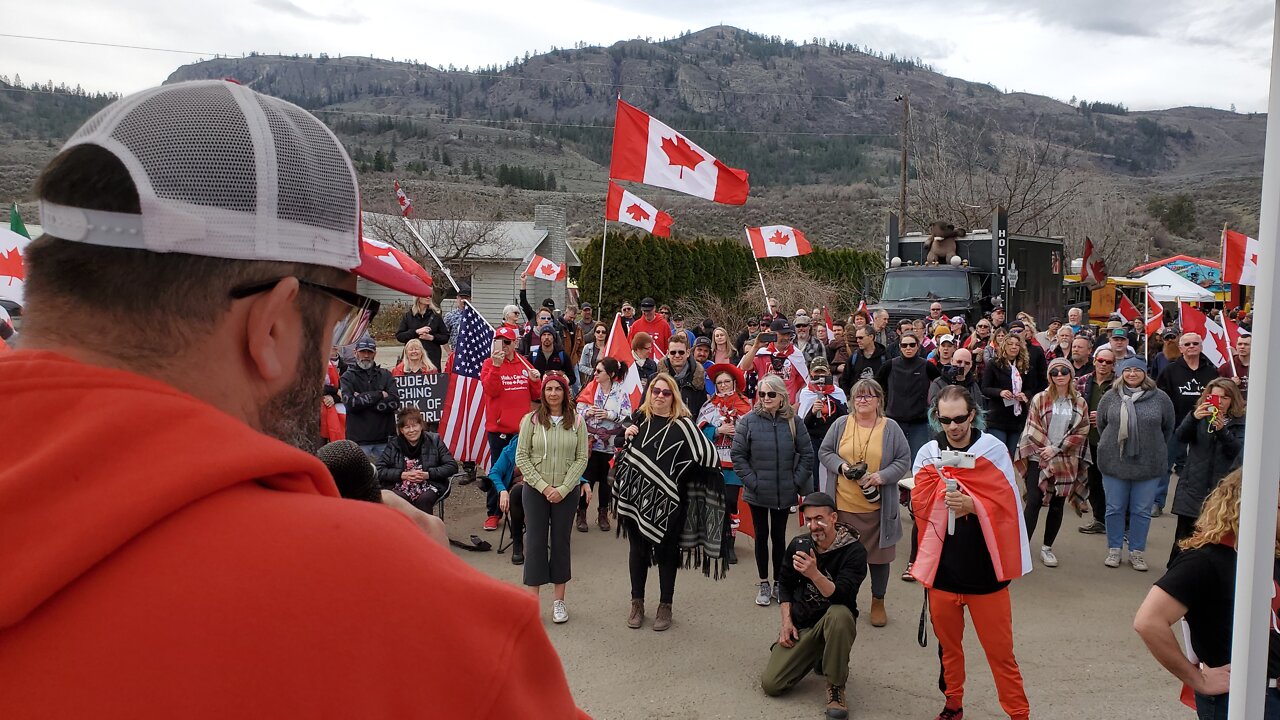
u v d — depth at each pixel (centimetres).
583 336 1579
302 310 91
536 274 1839
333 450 152
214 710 66
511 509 761
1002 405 862
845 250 2992
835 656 490
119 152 80
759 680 541
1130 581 736
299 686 68
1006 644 454
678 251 2506
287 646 68
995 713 501
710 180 1176
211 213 81
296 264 88
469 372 909
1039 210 3472
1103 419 771
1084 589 715
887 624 641
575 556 796
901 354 902
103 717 65
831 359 1238
